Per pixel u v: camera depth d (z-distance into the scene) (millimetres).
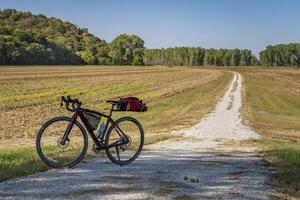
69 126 7961
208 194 6305
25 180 6809
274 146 14062
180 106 37281
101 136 8227
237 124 25344
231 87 65750
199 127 22984
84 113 8000
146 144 14453
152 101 41250
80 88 55094
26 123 25266
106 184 6680
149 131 22422
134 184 6762
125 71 114688
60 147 8070
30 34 176250
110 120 8352
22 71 100500
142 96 45875
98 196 5957
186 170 8289
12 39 158250
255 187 6887
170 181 7098
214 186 6844
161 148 13133
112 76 87188
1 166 8086
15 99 39406
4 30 183250
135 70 123938
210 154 11602
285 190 6805
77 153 8250
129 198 5914
